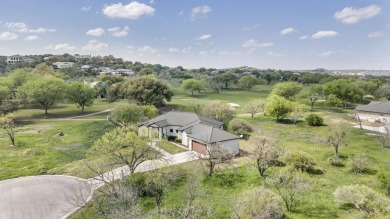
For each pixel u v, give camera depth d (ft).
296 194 94.43
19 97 285.84
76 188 108.27
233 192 101.14
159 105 295.48
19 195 103.86
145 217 69.56
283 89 316.19
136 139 115.96
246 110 263.29
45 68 481.87
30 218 88.38
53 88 262.88
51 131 196.65
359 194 81.51
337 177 110.52
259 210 76.89
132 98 284.41
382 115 222.28
